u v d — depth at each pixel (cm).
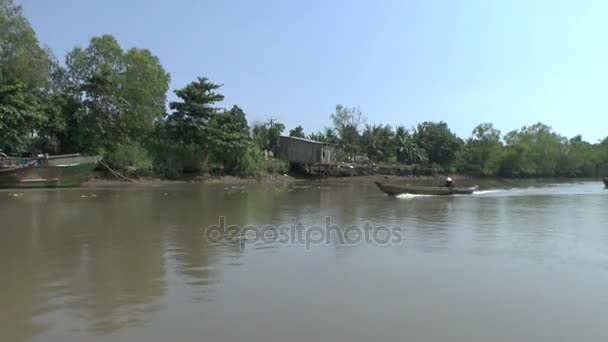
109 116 3978
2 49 3519
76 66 4325
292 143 6159
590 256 1166
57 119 3638
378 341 629
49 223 1639
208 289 855
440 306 772
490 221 1833
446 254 1179
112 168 3984
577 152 9006
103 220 1725
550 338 650
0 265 1026
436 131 8556
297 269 1006
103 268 1003
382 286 884
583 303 795
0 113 3144
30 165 3059
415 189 3212
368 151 7775
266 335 644
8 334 645
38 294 820
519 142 8656
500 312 747
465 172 8400
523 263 1085
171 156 4494
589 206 2538
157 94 4553
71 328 665
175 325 677
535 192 3897
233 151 4906
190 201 2555
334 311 743
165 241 1317
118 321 692
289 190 3791
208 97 4625
